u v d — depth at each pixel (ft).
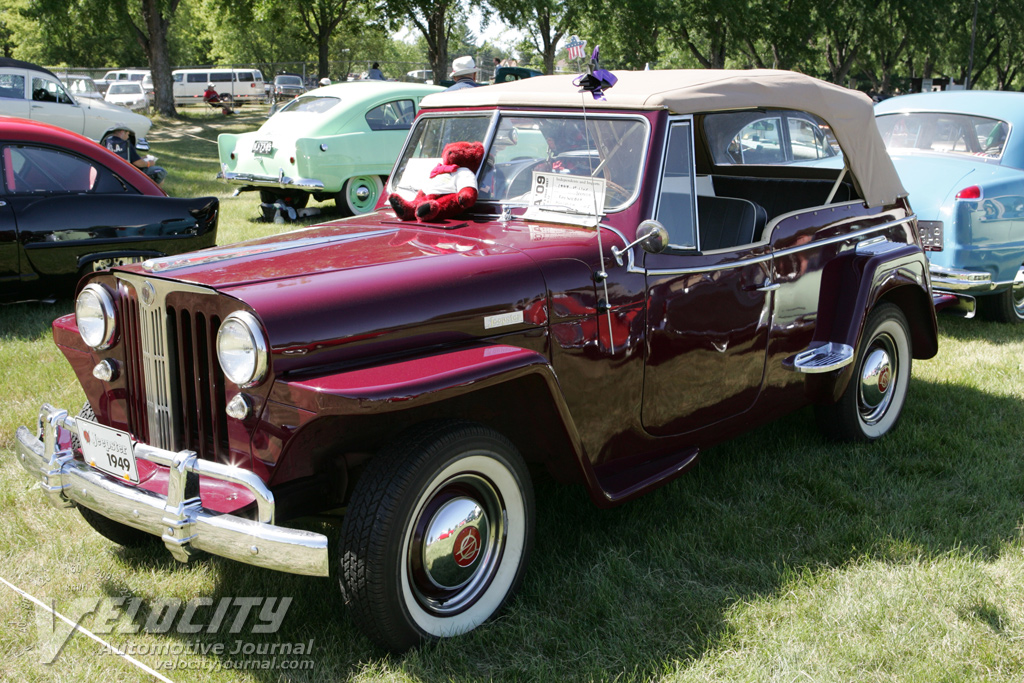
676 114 10.37
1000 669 8.16
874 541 10.64
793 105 12.03
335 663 8.25
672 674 8.07
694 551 10.32
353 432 8.38
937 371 17.71
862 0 122.01
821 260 12.50
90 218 20.59
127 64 143.02
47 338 18.99
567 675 8.12
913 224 14.75
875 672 8.12
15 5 88.79
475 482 8.62
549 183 10.57
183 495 7.53
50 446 8.76
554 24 98.17
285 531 7.19
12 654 8.48
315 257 9.09
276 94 104.17
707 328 10.84
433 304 8.40
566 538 10.75
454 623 8.54
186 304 8.09
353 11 102.22
